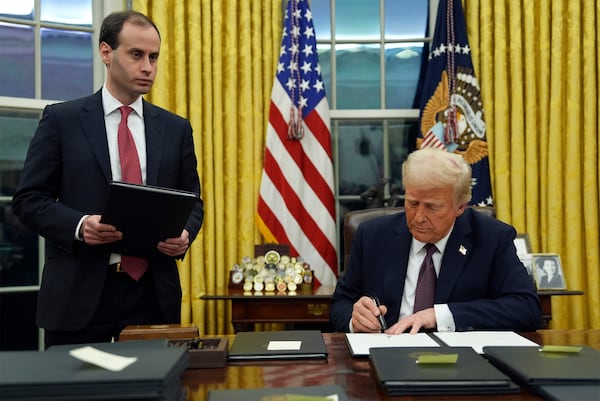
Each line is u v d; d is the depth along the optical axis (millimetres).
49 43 3801
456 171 1854
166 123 2307
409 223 1910
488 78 3801
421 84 4156
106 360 1054
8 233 3674
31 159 2145
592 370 1172
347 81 4172
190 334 1527
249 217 3766
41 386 948
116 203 1891
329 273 3764
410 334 1666
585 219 3734
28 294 3709
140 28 2166
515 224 3758
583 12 3779
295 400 1033
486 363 1242
